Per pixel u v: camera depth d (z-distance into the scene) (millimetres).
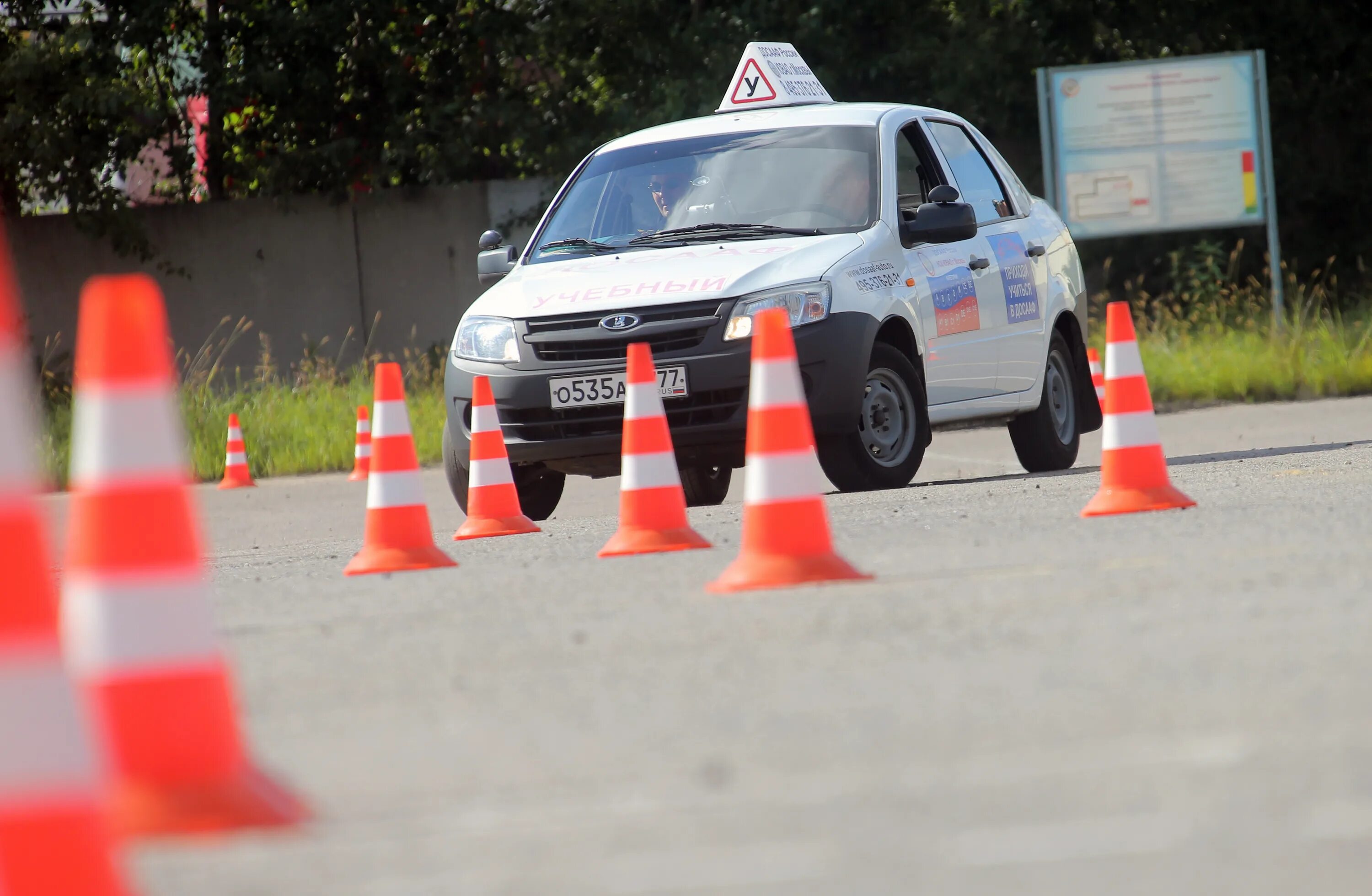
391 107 92750
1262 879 8289
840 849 9094
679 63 93312
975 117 93750
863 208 32969
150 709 10094
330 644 16672
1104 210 75438
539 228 35062
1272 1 95188
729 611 16906
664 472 23219
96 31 87312
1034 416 37219
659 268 31125
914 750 10992
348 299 91688
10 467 7879
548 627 16734
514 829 9836
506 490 28625
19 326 87875
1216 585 16469
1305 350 67500
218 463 62250
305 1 91375
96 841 7848
